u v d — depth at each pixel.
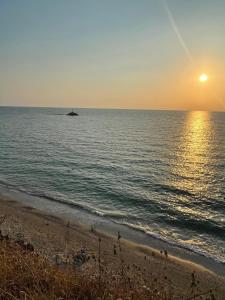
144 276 9.30
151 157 44.38
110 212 20.80
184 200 23.53
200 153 49.09
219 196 24.64
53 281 4.50
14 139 65.56
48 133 82.31
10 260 5.40
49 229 17.02
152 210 21.22
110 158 42.91
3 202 22.48
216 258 14.26
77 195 24.88
